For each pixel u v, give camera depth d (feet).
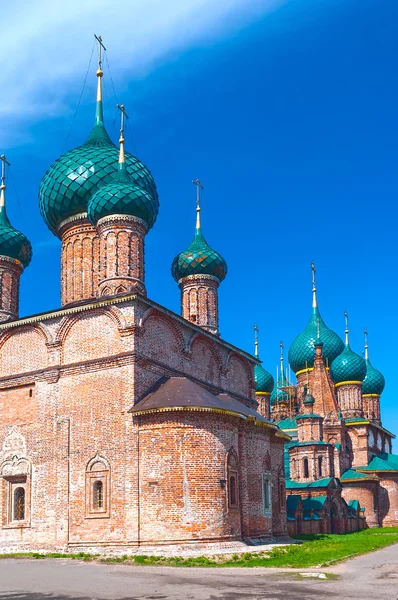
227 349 135.13
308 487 175.42
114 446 102.78
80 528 102.27
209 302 153.79
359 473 211.20
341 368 239.91
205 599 54.70
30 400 113.91
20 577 71.46
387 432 250.98
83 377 108.68
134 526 97.30
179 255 156.87
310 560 86.48
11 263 142.92
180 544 94.84
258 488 118.11
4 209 148.46
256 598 55.01
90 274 133.49
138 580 67.56
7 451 113.91
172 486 97.04
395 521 215.31
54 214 138.31
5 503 111.96
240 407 121.90
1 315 139.03
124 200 122.21
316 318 250.98
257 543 111.34
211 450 100.07
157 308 111.14
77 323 111.96
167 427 99.14
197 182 164.66
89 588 61.93
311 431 201.36
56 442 108.37
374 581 66.44
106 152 138.31
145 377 106.63
